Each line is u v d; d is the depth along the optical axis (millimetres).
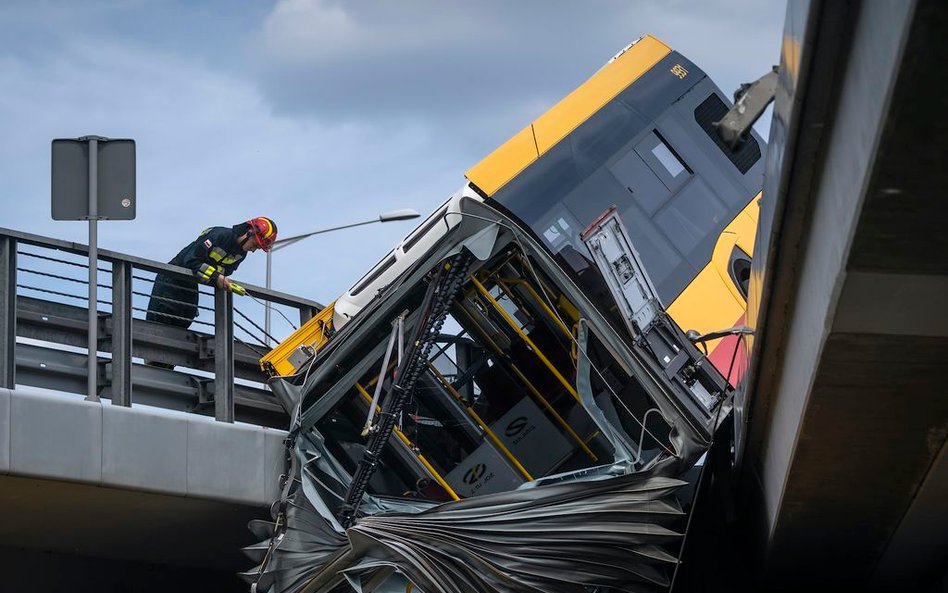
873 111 8609
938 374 11391
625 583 14484
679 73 17734
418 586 14320
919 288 10094
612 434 14695
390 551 14281
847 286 10141
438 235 16109
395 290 14867
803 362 11852
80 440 13648
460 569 14273
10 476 13242
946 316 10453
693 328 15703
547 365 15422
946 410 12000
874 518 14273
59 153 14297
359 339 14992
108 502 14766
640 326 14719
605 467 14594
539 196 15570
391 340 14773
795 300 11703
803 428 12438
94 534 16484
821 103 9516
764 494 14805
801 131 9820
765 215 11383
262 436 15414
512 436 15820
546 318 15688
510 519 14203
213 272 16359
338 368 15203
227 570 19375
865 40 8602
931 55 7871
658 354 14805
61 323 15117
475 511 14242
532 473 15766
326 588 14766
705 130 17422
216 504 15188
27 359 14688
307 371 15094
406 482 15406
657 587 14641
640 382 14688
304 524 14766
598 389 15812
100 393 15281
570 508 14227
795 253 11125
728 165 17375
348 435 15836
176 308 17438
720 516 15859
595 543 14227
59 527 15945
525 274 15531
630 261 14844
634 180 16328
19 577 17031
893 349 11000
